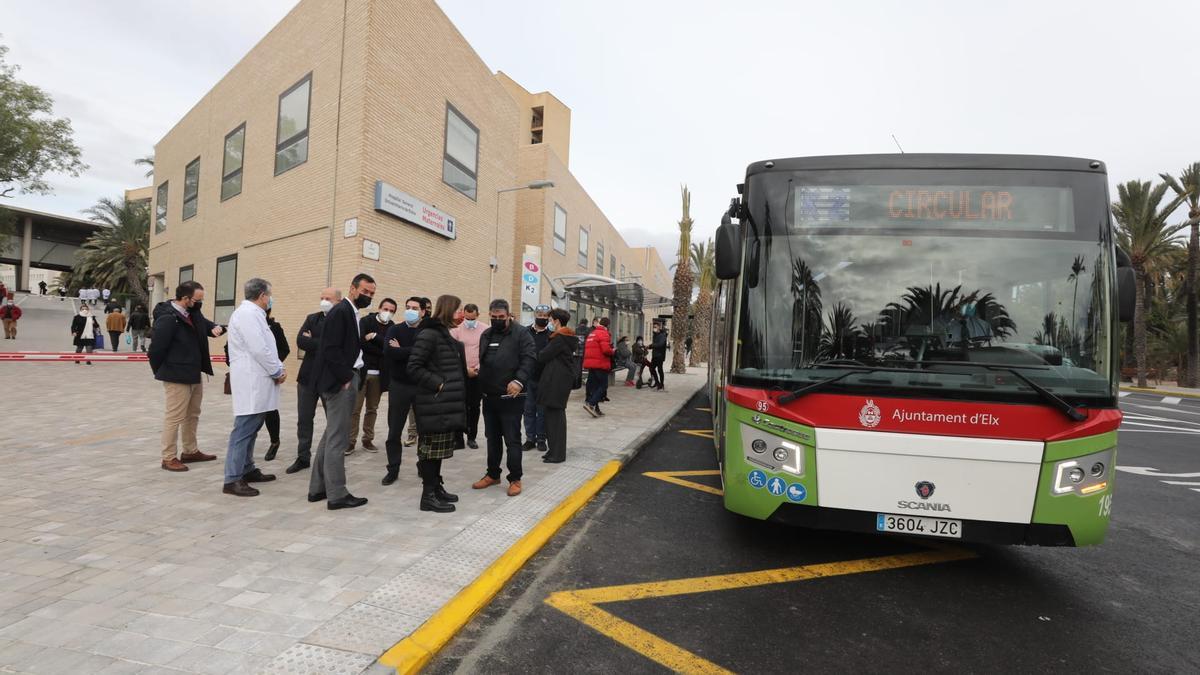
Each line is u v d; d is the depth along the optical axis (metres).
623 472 6.76
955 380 3.58
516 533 4.29
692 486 6.21
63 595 2.98
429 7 13.48
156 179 22.09
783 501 3.77
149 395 10.12
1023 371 3.55
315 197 12.52
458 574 3.51
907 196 3.96
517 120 18.61
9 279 67.88
